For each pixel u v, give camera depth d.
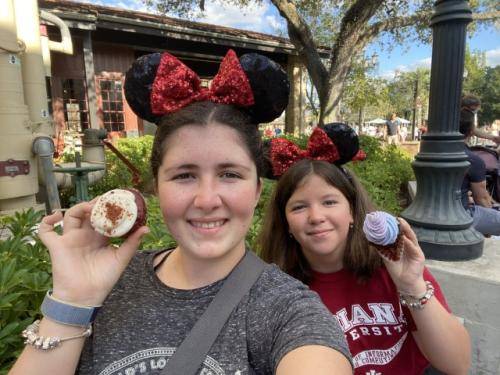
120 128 10.15
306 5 10.50
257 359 0.92
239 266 1.05
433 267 2.48
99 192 5.89
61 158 6.36
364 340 1.62
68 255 0.98
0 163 4.36
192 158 0.98
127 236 1.01
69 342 0.95
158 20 10.34
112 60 9.91
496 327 2.31
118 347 0.98
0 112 4.34
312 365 0.79
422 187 2.73
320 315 0.93
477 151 4.00
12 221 2.38
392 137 16.61
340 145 1.80
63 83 9.01
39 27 5.11
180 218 1.00
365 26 9.60
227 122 1.00
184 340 0.95
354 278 1.69
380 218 1.34
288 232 1.86
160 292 1.06
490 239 3.01
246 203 1.01
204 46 11.45
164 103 1.05
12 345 1.36
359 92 15.73
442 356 1.39
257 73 1.07
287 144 1.85
